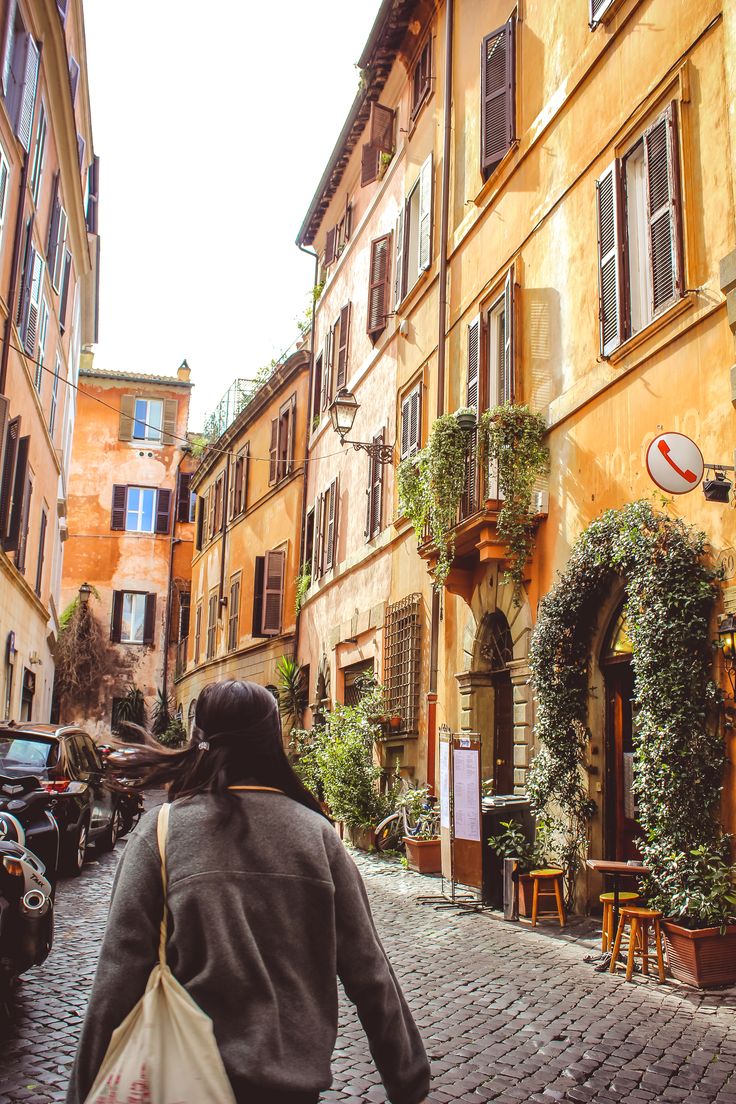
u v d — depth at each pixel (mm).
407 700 15500
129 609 42250
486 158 13508
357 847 14812
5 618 18094
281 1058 1770
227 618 31938
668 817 7375
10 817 6809
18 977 6441
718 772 7254
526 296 12039
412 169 17969
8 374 16250
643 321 9406
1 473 15078
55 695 40375
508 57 13031
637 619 8031
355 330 21375
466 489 12219
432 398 15742
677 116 8734
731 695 7266
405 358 17453
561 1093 4613
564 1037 5469
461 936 8383
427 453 12594
